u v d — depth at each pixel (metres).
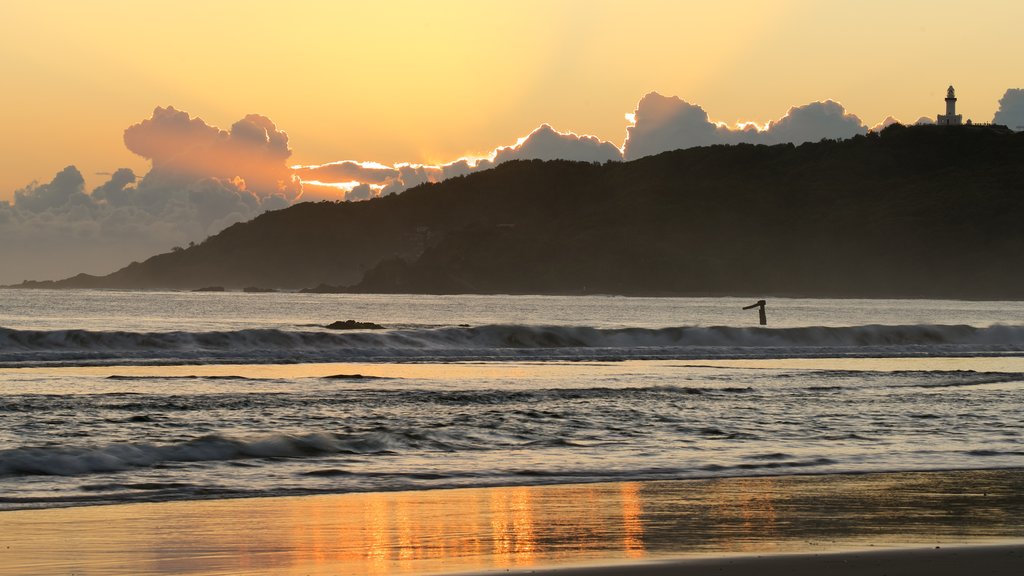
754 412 34.81
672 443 28.17
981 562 15.68
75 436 27.86
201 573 15.18
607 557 16.19
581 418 32.59
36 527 18.03
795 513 19.69
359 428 29.91
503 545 17.03
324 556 16.25
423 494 21.39
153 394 38.06
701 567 15.41
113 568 15.40
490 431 29.56
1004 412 35.69
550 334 71.88
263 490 21.58
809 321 178.50
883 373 52.72
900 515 19.55
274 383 43.84
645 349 68.06
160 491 21.25
